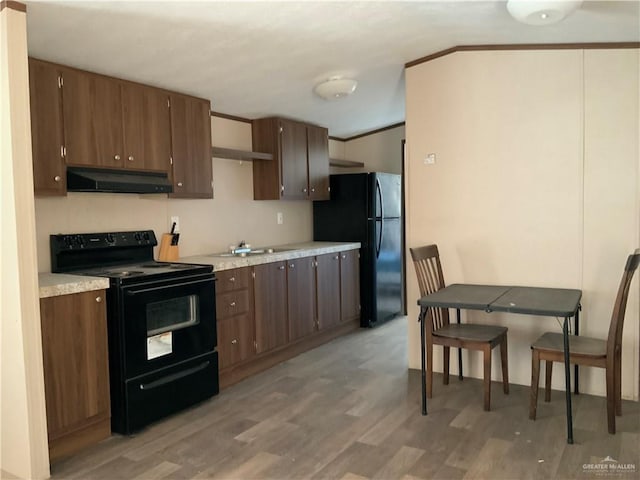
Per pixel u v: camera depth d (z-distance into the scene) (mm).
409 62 3793
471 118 3578
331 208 5449
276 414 3074
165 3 2430
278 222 5078
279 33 2961
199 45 2988
